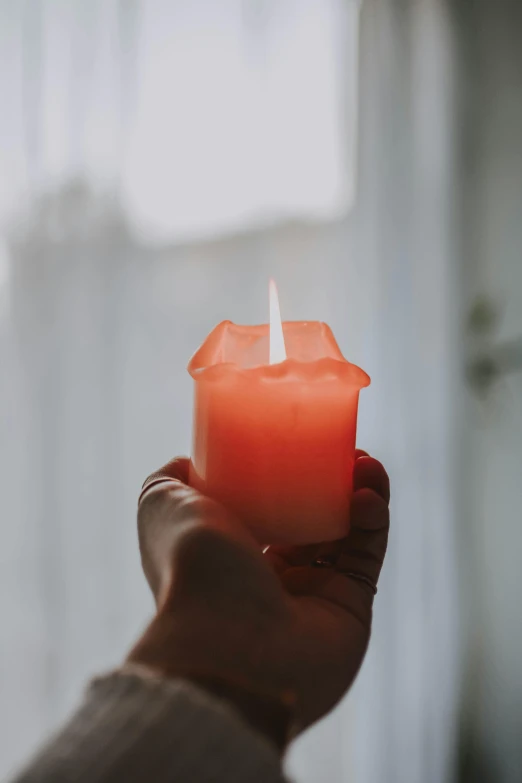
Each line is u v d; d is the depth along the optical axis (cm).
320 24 83
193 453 41
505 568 93
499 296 92
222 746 32
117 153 75
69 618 75
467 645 91
